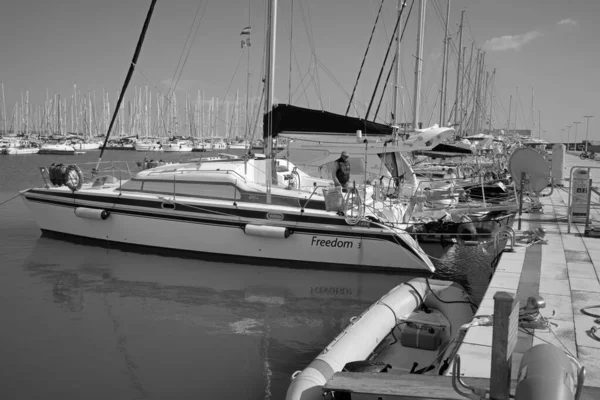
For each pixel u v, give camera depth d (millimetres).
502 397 2949
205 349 6684
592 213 13180
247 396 5473
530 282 6535
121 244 12023
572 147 88312
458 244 12789
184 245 11383
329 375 4516
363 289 9539
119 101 13195
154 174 12180
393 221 11430
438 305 6789
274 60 12102
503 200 15352
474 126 44469
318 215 10570
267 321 7801
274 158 12477
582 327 5055
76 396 5406
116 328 7391
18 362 6195
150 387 5629
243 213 10953
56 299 8664
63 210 12594
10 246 12289
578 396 2867
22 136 78062
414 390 3543
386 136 12516
